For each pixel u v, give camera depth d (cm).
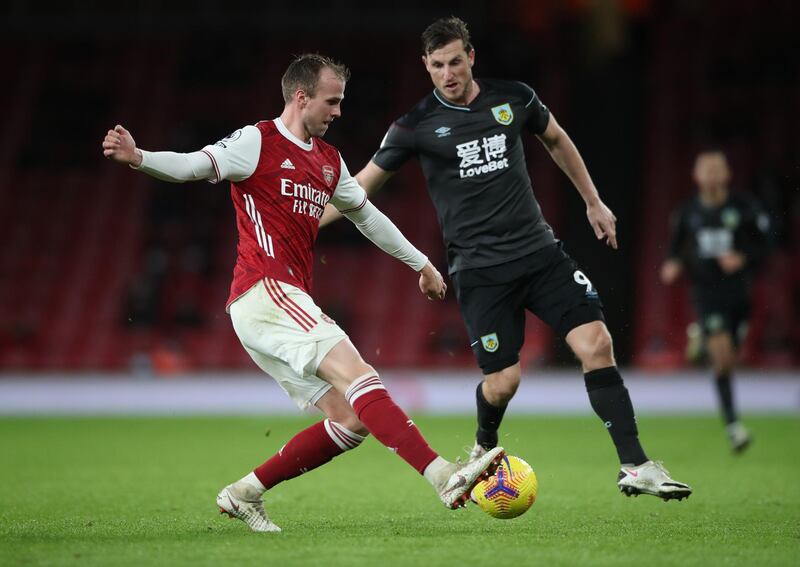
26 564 1488
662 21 10156
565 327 2131
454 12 10075
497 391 2225
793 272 8194
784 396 6619
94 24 10506
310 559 1523
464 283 2220
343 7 10206
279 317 1819
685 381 6756
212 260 8975
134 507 2341
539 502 2423
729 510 2244
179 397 7238
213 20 10381
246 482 1886
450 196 2217
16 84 10300
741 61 9819
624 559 1533
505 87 2216
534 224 2191
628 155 9612
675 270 3847
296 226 1869
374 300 8731
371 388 1783
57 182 9650
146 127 9862
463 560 1514
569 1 9594
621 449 2033
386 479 2997
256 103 9956
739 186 8881
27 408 7300
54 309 8738
